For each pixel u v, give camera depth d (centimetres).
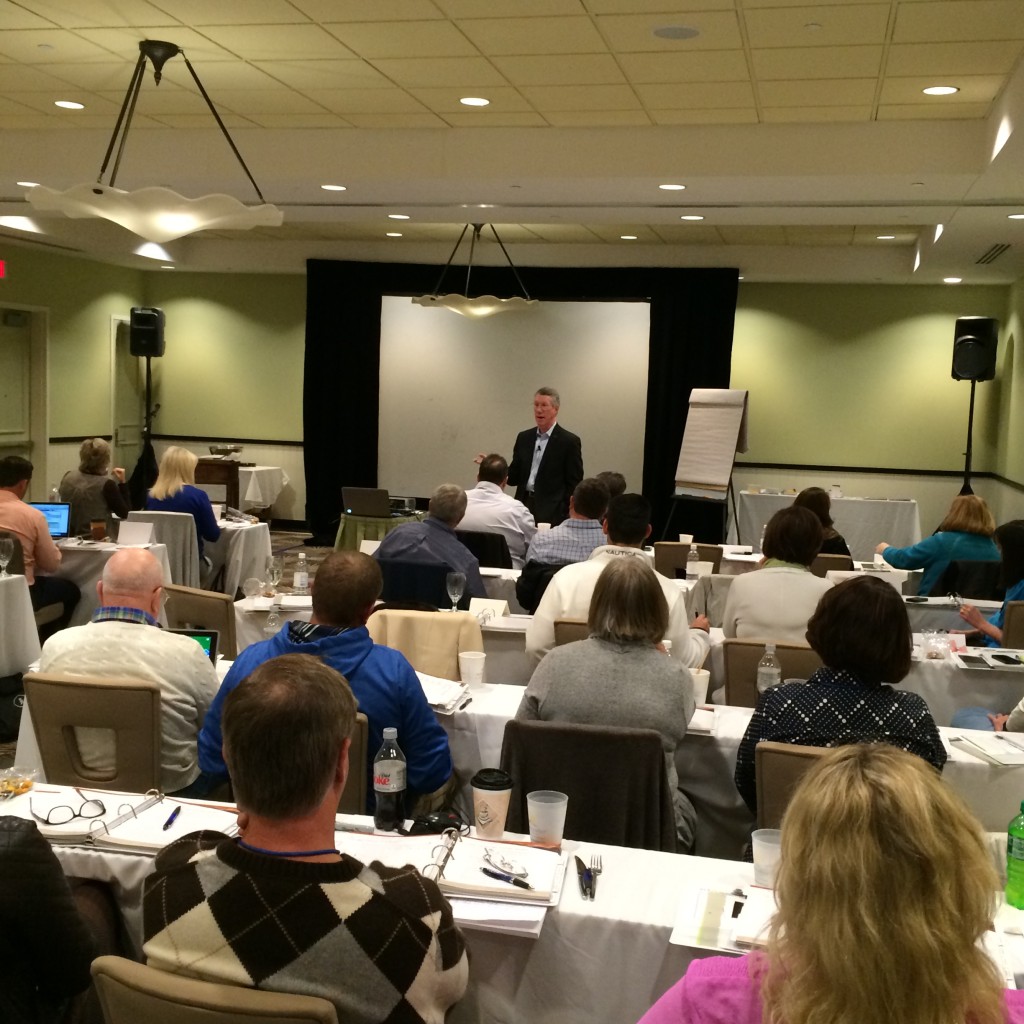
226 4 441
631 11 433
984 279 1010
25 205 829
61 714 268
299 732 136
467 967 147
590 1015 188
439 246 1113
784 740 240
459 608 465
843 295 1077
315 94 579
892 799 95
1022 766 280
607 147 628
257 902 134
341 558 259
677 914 186
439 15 446
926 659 402
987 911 96
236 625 457
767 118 591
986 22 428
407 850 206
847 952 92
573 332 1112
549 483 848
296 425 1225
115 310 1198
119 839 206
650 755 245
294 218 844
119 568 291
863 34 449
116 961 137
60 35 490
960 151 577
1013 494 940
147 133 678
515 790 252
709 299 1060
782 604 375
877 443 1084
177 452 727
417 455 1161
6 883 161
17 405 1076
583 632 361
